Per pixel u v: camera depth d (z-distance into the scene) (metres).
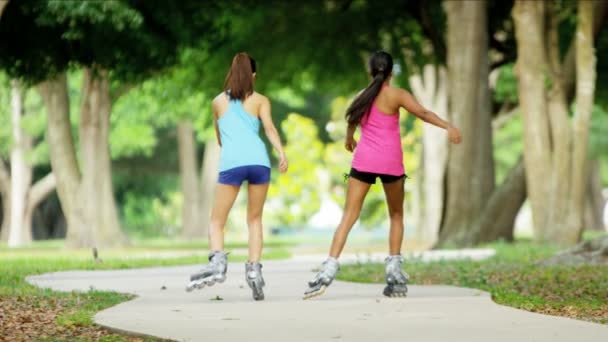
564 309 26.30
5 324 23.45
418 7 82.50
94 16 61.47
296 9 92.44
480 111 72.06
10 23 63.53
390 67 28.36
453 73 72.19
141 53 69.88
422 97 104.38
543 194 67.25
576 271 39.09
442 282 36.41
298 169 148.75
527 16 67.75
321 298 28.19
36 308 26.70
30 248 91.44
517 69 68.31
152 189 173.38
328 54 95.62
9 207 126.06
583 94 65.69
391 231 28.67
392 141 28.06
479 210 71.81
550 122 67.69
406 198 144.38
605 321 23.70
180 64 84.88
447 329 20.83
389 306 25.47
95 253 52.34
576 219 66.69
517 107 104.56
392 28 94.62
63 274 41.88
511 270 40.84
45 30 64.75
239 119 27.94
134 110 119.81
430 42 88.00
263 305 26.03
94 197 86.25
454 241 71.38
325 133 159.25
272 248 83.25
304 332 20.58
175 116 119.44
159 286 34.44
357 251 71.81
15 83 85.00
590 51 65.25
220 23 83.38
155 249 84.31
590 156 139.88
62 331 22.16
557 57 68.31
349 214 27.95
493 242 71.38
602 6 67.94
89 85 86.19
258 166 27.69
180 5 73.19
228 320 22.67
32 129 120.62
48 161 127.38
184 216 146.62
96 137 86.56
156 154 159.38
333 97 154.00
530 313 23.73
